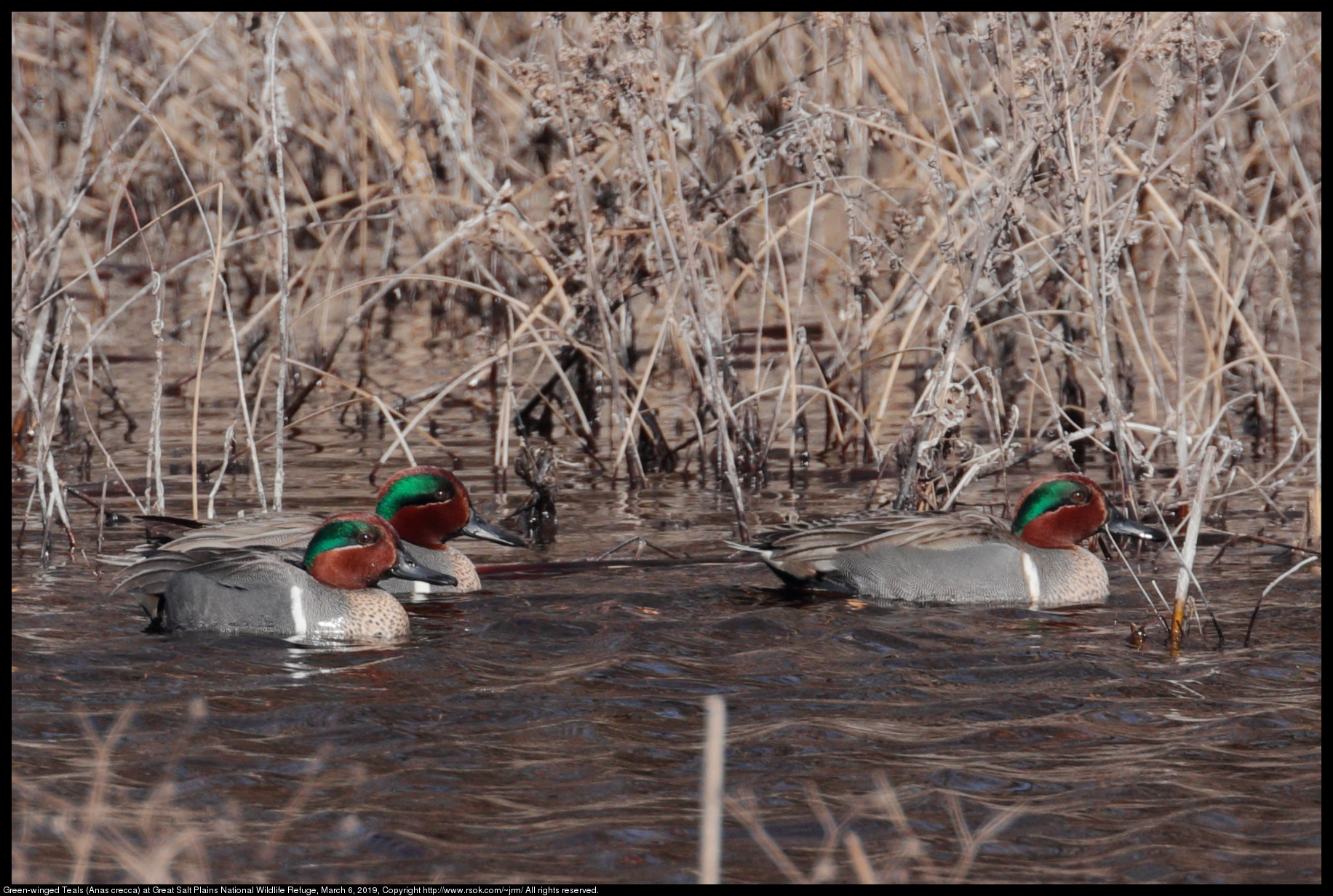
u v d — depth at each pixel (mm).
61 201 22875
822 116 19547
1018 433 22594
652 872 8852
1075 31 16922
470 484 20406
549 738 10961
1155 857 9000
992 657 13047
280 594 13906
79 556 16453
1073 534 15766
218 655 13109
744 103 26016
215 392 25531
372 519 14438
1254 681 12227
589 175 21359
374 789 10023
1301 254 32094
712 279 20750
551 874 8836
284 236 17250
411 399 22609
